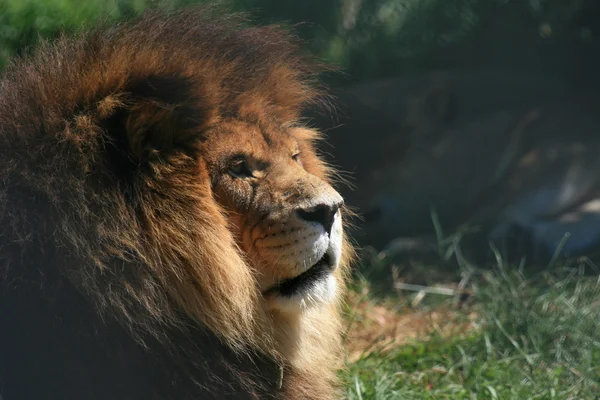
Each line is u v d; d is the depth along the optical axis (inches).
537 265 614.9
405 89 874.8
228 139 299.3
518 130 797.2
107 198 273.3
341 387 382.0
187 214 283.9
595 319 474.6
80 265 266.1
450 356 459.5
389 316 540.7
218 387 290.8
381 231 770.2
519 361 442.6
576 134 770.8
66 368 267.7
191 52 304.5
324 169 369.1
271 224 296.7
